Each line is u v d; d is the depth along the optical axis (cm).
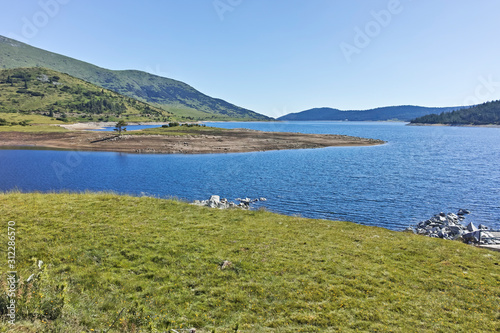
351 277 1502
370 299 1309
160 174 6097
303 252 1794
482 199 4459
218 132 15200
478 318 1203
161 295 1279
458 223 3338
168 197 4209
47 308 997
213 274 1474
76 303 1127
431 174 6450
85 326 991
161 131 14425
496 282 1516
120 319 1038
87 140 11144
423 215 3697
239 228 2198
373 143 13688
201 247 1775
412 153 10425
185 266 1542
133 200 2745
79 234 1811
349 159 8762
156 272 1457
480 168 7306
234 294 1312
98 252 1605
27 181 5266
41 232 1792
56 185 4994
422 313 1225
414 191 4912
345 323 1140
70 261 1495
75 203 2488
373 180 5769
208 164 7475
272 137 14300
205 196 4416
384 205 4088
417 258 1792
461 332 1113
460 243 2166
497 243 2338
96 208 2392
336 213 3700
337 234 2206
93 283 1313
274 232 2161
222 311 1198
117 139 11412
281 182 5500
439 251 1925
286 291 1348
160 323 1095
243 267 1554
